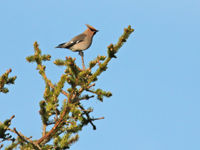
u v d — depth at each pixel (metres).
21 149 11.89
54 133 13.07
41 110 13.08
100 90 13.67
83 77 13.33
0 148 12.11
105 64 13.68
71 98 13.14
